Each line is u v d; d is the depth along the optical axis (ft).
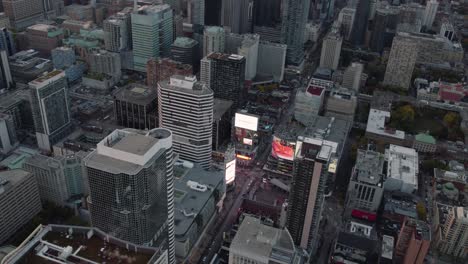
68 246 590.55
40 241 601.62
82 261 583.99
